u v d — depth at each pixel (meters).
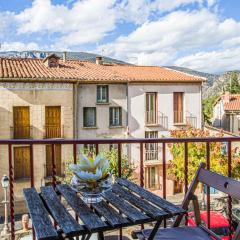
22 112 19.16
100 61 25.56
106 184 2.52
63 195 2.63
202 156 18.61
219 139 3.52
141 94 22.19
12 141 3.31
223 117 39.41
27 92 19.03
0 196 18.28
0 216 18.06
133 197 2.59
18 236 13.22
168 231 2.75
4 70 19.33
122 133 21.75
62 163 19.25
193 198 2.89
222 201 15.87
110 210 2.29
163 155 3.58
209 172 2.79
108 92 21.25
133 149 21.17
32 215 2.24
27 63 21.89
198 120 24.03
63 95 19.83
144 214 2.23
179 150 20.14
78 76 20.39
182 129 21.72
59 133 19.91
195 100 23.89
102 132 21.11
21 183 18.64
